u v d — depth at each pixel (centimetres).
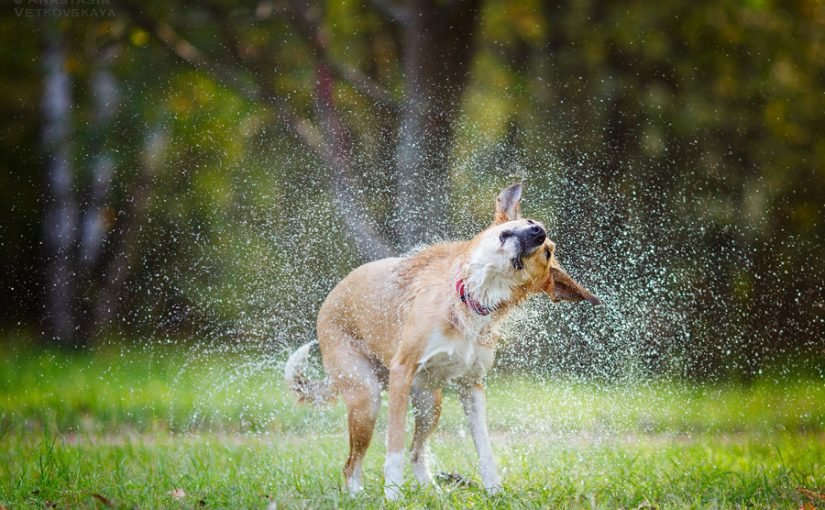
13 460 843
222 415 1147
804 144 1889
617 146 1853
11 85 2094
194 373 1423
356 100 1830
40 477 733
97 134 1948
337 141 1628
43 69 1970
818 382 1519
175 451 900
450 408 1187
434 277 730
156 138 1956
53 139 1980
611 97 1872
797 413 1273
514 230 704
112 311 1884
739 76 1900
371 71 1930
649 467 793
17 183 2020
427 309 714
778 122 1883
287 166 1739
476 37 1673
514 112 1886
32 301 1967
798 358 1648
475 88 1923
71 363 1611
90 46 1830
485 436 734
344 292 784
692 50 1898
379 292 761
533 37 1886
